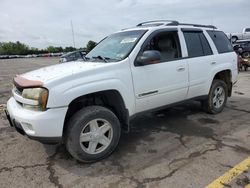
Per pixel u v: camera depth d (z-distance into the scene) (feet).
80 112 10.36
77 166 10.69
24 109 10.09
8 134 14.53
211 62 15.88
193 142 12.78
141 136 13.83
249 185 8.98
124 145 12.68
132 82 11.69
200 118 16.57
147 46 12.67
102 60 12.27
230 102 20.93
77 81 10.05
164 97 13.32
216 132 14.06
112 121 11.10
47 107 9.46
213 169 10.09
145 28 13.48
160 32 13.35
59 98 9.55
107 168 10.45
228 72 17.71
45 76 10.24
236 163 10.50
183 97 14.57
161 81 12.89
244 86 29.40
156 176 9.74
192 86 14.75
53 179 9.74
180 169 10.18
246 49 68.28
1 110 20.29
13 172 10.30
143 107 12.57
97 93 10.96
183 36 14.57
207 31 16.47
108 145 11.16
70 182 9.52
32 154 11.89
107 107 11.97
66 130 10.26
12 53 312.71
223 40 17.74
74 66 11.51
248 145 12.28
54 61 122.42
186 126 15.17
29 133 9.75
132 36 13.21
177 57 14.06
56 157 11.54
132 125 15.62
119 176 9.82
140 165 10.62
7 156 11.71
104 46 14.24
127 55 11.83
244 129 14.42
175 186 9.04
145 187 9.06
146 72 12.20
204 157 11.11
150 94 12.52
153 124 15.69
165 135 13.85
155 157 11.30
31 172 10.28
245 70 47.50
